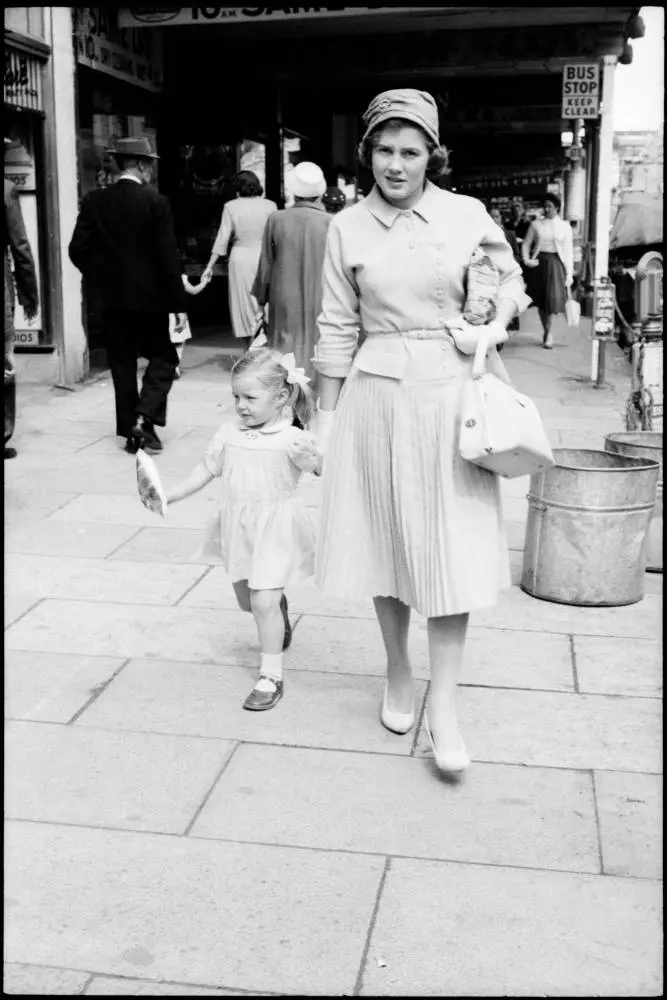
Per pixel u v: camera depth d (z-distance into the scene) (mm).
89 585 5188
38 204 10195
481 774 3490
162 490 3883
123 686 4109
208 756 3584
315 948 2652
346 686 4141
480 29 13680
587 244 20266
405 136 3213
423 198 3357
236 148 14461
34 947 2645
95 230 7508
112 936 2691
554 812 3270
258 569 3893
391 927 2732
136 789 3377
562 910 2803
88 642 4520
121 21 11445
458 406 3299
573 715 3904
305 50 14312
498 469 3287
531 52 13797
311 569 4020
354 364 3475
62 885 2893
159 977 2547
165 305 7559
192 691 4070
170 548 5742
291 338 8023
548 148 25750
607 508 4863
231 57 14461
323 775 3473
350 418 3488
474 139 25875
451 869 2979
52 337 10445
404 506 3355
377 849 3072
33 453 7809
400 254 3311
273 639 3947
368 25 13539
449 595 3293
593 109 11242
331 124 19531
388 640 3688
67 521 6188
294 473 3963
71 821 3197
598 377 10867
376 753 3619
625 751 3652
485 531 3355
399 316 3348
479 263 3301
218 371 11461
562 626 4750
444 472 3299
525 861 3018
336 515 3539
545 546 5004
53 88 10062
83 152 10852
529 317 18672
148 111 12789
